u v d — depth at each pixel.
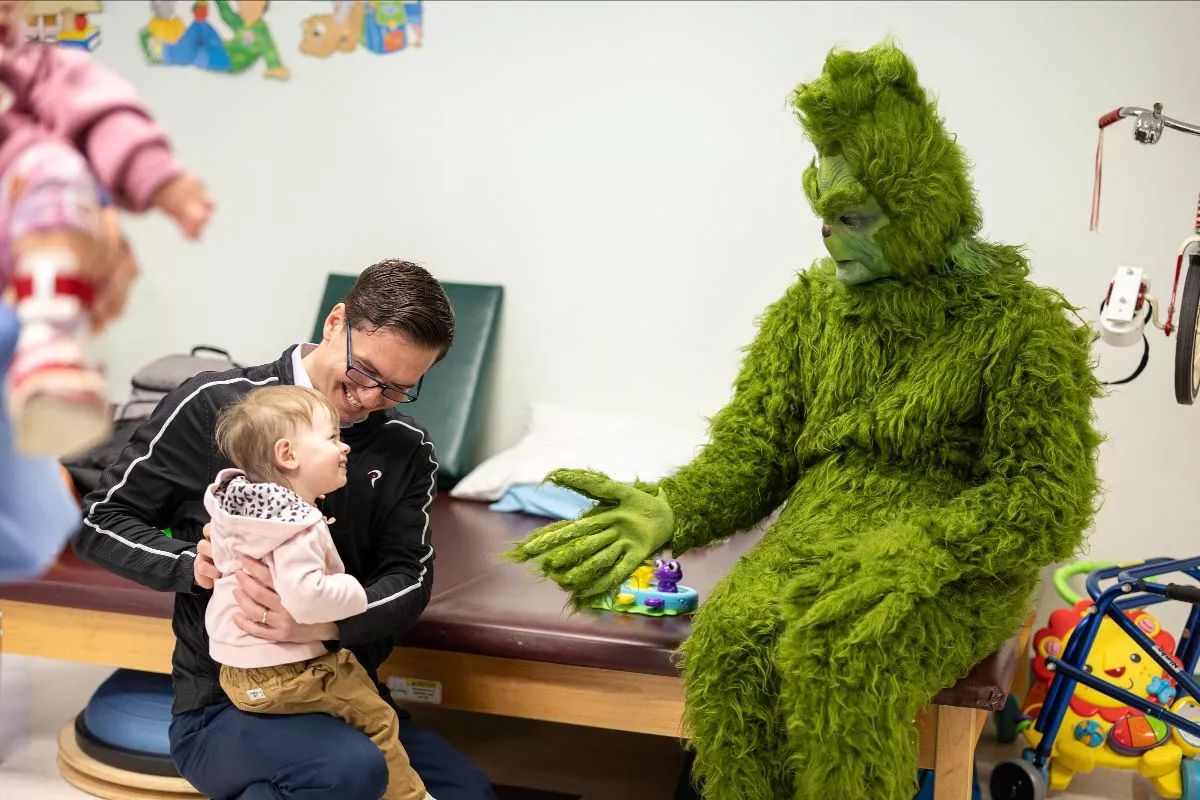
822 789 1.56
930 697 1.64
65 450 0.60
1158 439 2.82
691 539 1.95
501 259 3.34
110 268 0.63
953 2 2.88
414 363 1.69
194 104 3.51
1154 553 2.85
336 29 3.36
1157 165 2.78
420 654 2.07
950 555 1.67
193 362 3.02
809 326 1.96
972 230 1.86
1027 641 2.53
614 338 3.27
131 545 1.71
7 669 2.91
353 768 1.65
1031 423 1.70
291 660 1.65
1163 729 2.30
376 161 3.40
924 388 1.76
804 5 3.00
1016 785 2.18
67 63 0.67
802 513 1.85
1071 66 2.81
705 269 3.17
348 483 1.82
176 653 1.79
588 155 3.22
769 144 3.07
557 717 2.02
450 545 2.58
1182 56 2.74
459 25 3.28
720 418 2.06
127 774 2.18
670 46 3.12
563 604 2.11
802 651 1.56
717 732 1.66
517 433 3.38
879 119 1.71
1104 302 2.04
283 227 3.50
